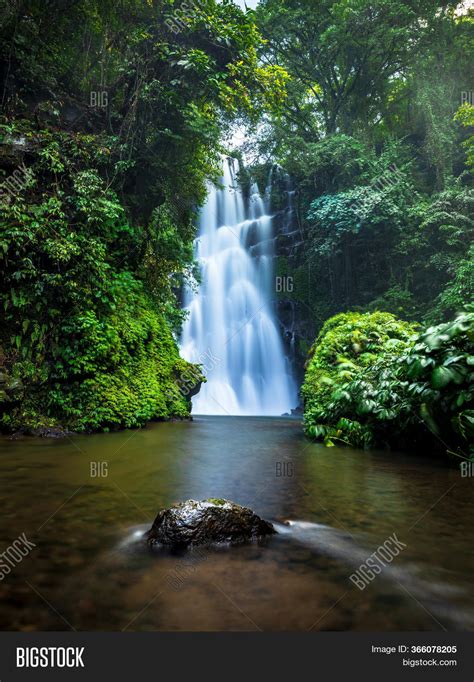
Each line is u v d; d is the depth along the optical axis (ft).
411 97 79.77
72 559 7.12
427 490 12.50
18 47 31.40
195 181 40.93
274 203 80.79
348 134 77.10
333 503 11.07
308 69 77.10
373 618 5.46
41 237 24.88
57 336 25.17
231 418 43.01
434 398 16.48
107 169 32.73
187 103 33.86
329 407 23.65
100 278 27.35
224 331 68.74
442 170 70.18
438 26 74.59
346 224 64.03
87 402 24.77
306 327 74.49
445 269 62.69
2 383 22.79
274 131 71.77
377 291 71.92
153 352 32.99
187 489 12.25
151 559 7.16
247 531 8.22
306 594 6.01
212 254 71.82
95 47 37.37
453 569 6.99
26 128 28.02
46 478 13.30
